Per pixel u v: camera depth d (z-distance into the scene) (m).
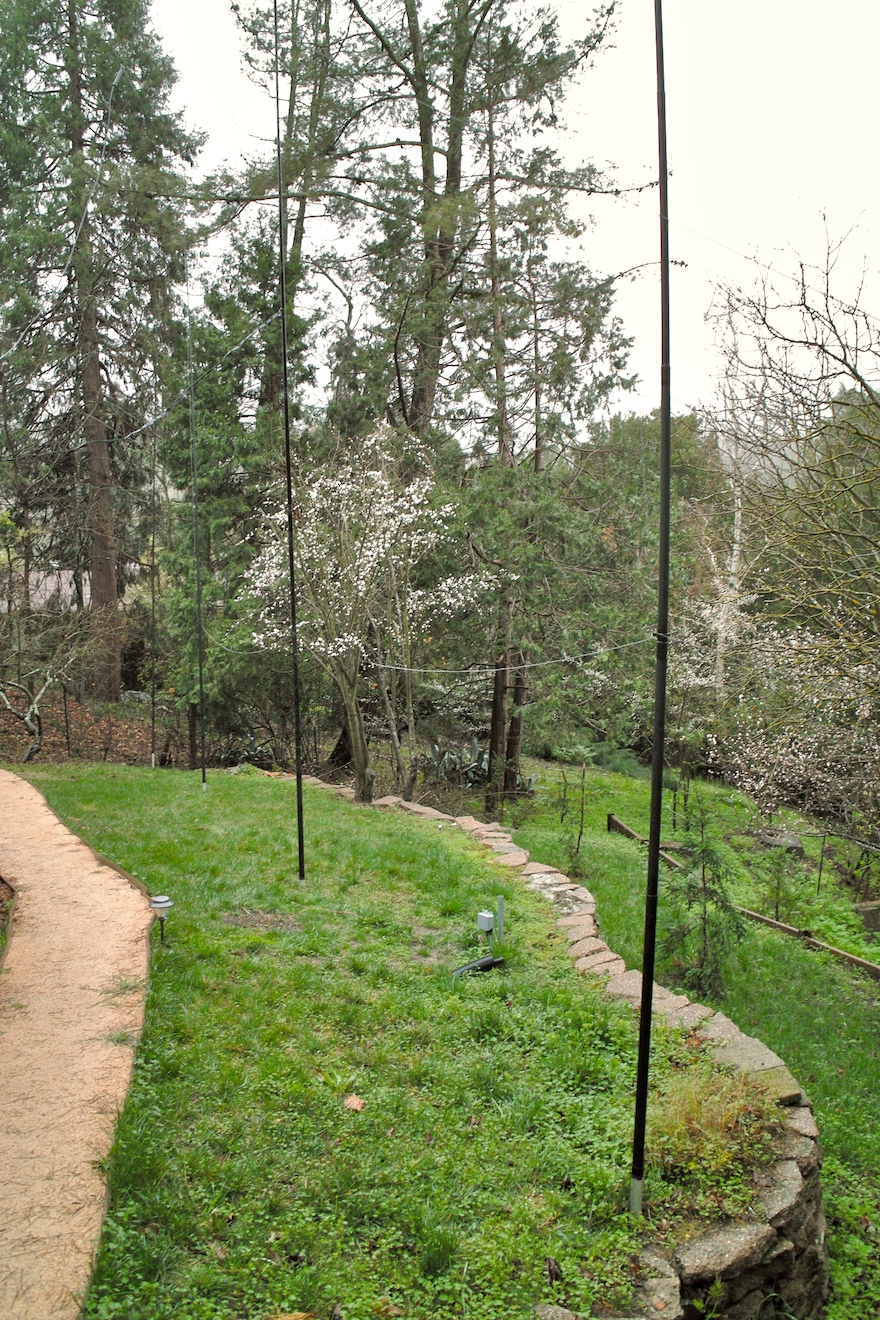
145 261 23.53
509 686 19.45
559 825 17.47
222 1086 5.27
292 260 20.59
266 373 20.38
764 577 14.53
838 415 11.83
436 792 18.73
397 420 19.19
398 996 6.92
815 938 11.63
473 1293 4.06
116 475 26.50
